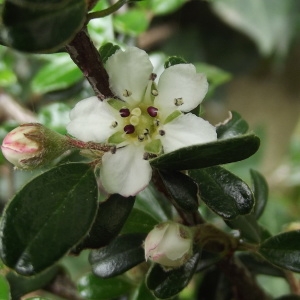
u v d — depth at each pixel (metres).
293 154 0.11
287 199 0.11
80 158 0.05
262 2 0.11
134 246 0.05
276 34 0.11
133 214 0.05
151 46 0.11
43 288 0.06
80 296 0.06
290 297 0.05
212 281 0.06
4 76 0.08
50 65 0.07
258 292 0.05
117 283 0.06
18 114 0.08
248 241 0.05
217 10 0.11
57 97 0.07
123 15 0.07
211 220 0.06
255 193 0.05
